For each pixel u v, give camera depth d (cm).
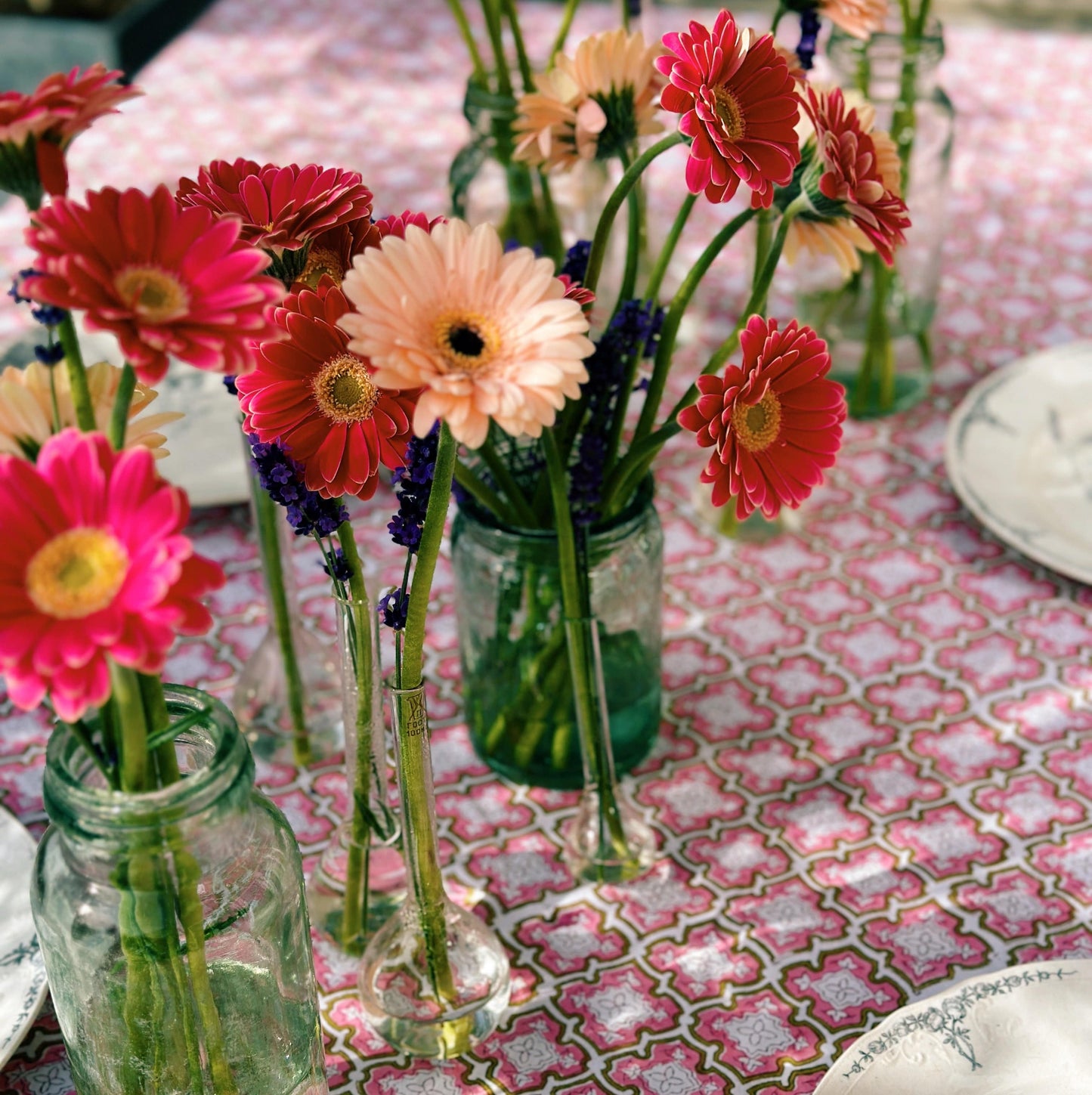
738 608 102
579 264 78
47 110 44
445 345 49
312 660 89
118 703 49
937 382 123
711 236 142
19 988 70
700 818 85
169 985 56
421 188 146
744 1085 68
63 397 50
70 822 51
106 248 45
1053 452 109
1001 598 102
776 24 84
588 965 76
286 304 57
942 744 90
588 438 71
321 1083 66
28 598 43
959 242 141
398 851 74
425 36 180
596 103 75
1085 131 158
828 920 78
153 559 42
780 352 58
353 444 58
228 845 56
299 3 190
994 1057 65
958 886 79
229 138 156
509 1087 69
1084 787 86
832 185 63
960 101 163
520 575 78
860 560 106
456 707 95
